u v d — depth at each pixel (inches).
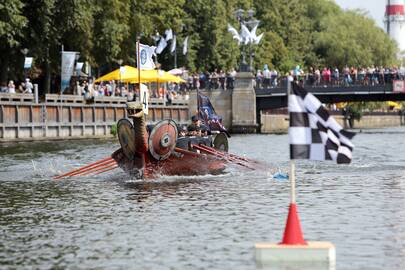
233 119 5595.5
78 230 1229.7
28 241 1152.8
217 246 1101.1
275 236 1159.6
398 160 2516.0
